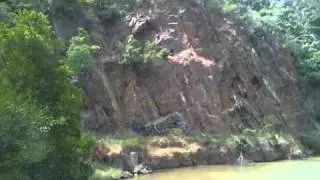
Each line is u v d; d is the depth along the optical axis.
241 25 60.12
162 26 53.09
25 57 19.98
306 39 69.25
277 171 37.09
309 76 64.06
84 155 22.28
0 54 19.77
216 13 57.91
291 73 63.09
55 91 20.61
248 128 51.66
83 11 49.16
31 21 21.64
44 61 20.42
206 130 48.34
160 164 39.56
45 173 19.34
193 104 49.16
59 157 20.31
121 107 46.50
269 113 55.81
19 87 19.45
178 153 41.28
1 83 19.00
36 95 19.97
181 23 53.78
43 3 44.81
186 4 55.38
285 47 64.25
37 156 17.58
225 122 50.47
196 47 53.28
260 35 61.94
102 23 51.56
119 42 49.69
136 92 47.34
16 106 17.45
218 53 54.22
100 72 45.31
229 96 52.94
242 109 53.19
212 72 51.97
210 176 34.00
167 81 49.00
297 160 47.72
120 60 48.06
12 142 16.84
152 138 42.69
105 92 44.31
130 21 52.31
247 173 35.75
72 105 21.20
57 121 19.89
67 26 46.44
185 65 50.59
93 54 46.66
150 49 49.94
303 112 60.59
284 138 51.88
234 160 44.25
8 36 19.97
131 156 37.41
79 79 41.94
